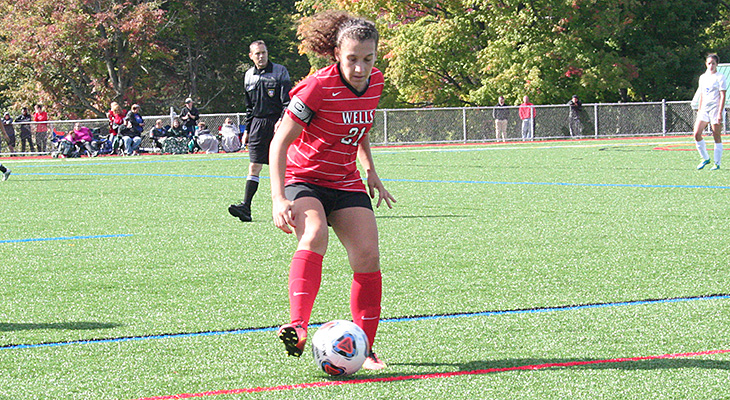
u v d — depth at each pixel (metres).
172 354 7.14
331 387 6.20
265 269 10.88
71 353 7.20
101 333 7.86
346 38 6.44
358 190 6.98
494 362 6.76
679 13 65.62
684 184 20.80
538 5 61.31
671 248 11.93
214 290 9.68
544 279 9.99
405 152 39.31
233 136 43.12
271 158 6.65
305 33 6.72
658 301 8.80
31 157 43.81
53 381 6.45
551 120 50.41
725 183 20.80
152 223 15.40
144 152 43.94
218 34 84.06
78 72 75.56
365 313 6.76
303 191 6.77
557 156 33.28
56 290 9.80
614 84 60.25
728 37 73.38
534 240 12.80
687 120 51.69
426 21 67.44
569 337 7.47
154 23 70.12
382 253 11.88
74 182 25.02
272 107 15.17
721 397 5.88
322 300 9.02
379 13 67.88
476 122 49.44
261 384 6.30
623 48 66.56
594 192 19.44
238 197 20.03
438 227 14.30
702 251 11.65
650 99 67.12
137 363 6.89
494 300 8.96
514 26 60.25
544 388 6.11
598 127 50.81
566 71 60.47
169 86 82.38
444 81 67.50
